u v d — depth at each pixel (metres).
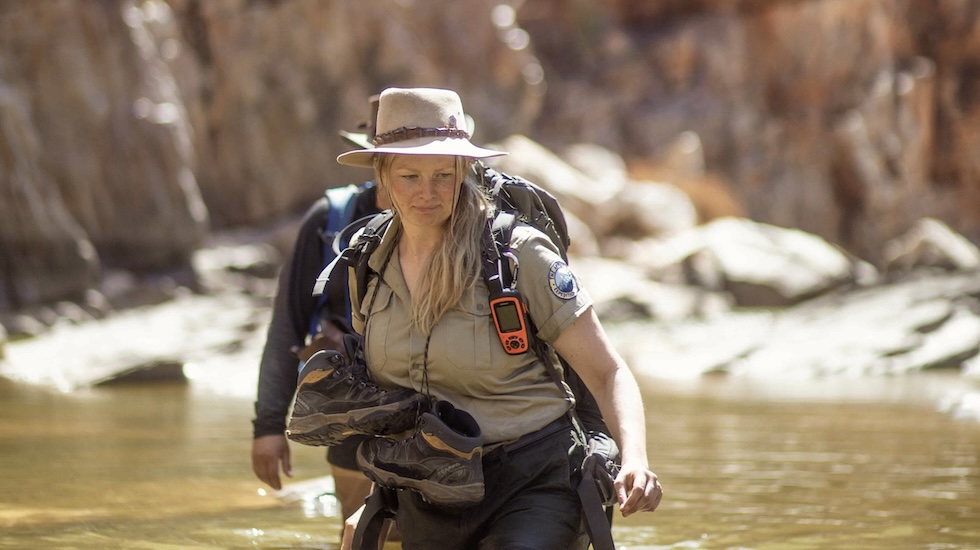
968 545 11.76
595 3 91.69
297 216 65.50
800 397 30.03
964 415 25.39
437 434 8.11
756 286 59.69
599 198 70.75
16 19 51.09
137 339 40.84
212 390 32.34
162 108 54.69
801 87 92.44
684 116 87.69
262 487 15.51
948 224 95.69
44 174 50.78
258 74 65.38
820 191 91.06
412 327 8.55
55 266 47.50
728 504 14.28
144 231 52.69
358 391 8.52
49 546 11.48
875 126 92.62
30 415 24.73
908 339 41.59
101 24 53.25
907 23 98.06
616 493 8.07
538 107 81.69
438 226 8.55
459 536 8.62
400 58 70.81
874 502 14.38
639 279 60.88
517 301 8.27
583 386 9.24
